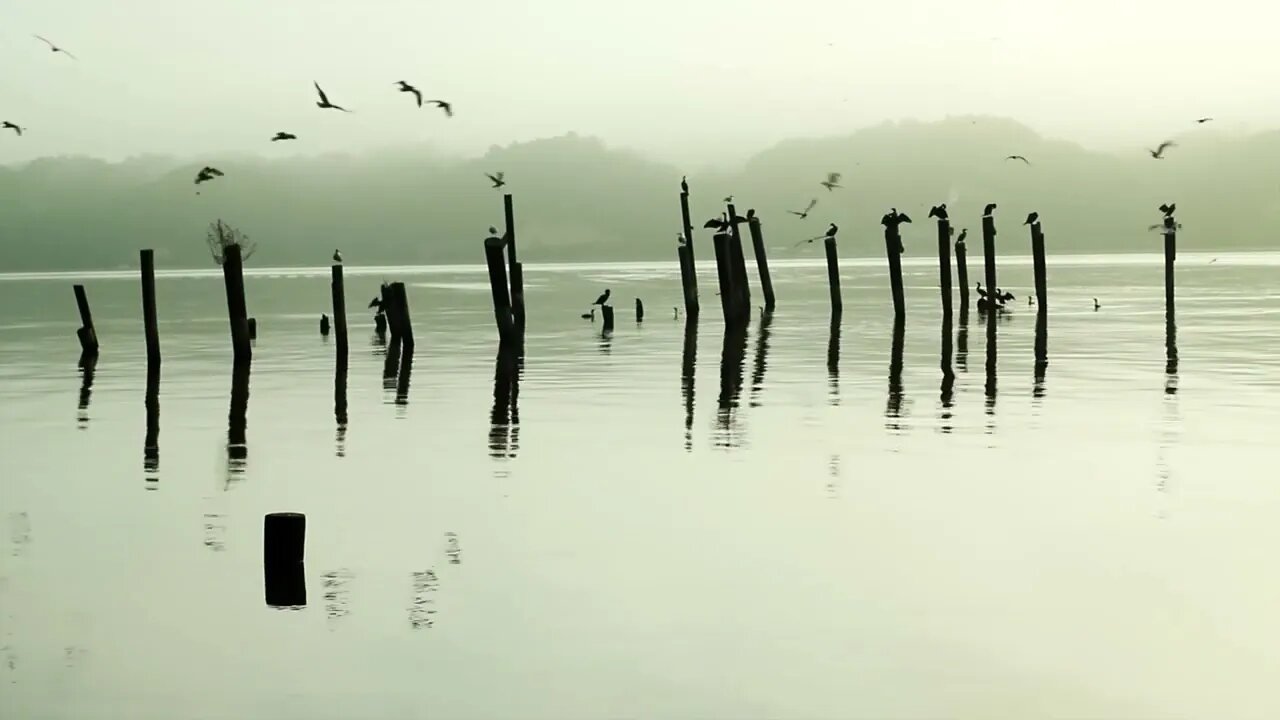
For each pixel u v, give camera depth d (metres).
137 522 18.77
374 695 11.98
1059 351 41.69
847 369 37.22
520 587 15.12
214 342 51.88
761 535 17.33
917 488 20.06
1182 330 49.28
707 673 12.34
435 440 25.42
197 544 17.45
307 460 23.47
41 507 19.88
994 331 49.72
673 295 89.19
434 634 13.56
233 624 14.02
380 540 17.41
